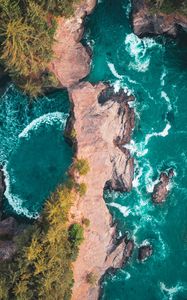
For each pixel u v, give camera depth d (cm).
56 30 6488
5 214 6756
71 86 6719
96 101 6638
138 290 6706
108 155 6506
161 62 6950
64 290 5800
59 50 6669
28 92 6725
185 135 6862
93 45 6944
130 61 6944
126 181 6688
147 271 6719
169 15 6619
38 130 6869
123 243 6631
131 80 6906
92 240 6278
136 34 6956
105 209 6469
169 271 6719
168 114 6894
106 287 6725
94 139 6469
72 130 6500
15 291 5459
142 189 6788
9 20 5684
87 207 6247
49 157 6800
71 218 6069
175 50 6912
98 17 6944
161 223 6775
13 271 5575
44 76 6588
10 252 5950
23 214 6725
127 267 6719
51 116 6862
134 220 6775
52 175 6762
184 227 6750
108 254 6538
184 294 6688
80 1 6419
